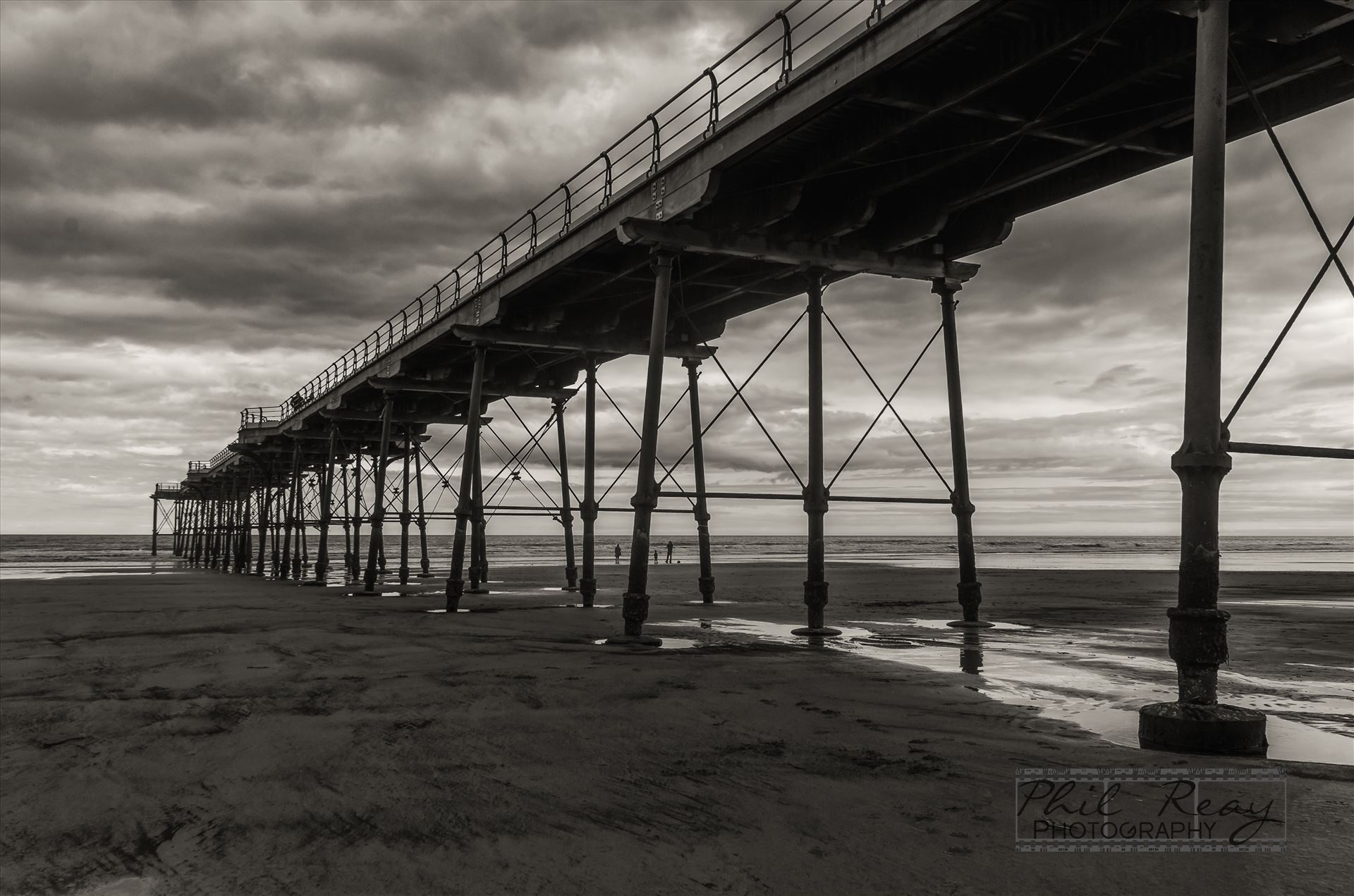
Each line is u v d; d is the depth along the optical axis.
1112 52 12.95
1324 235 8.82
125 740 9.70
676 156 17.06
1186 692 8.38
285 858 5.91
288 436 51.75
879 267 18.70
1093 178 16.30
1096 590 36.00
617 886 5.20
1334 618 22.92
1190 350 8.44
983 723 9.57
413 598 33.59
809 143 15.98
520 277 23.73
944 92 13.51
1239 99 13.41
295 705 11.52
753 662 14.62
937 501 20.05
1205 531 8.28
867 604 28.31
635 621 17.53
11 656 17.89
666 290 17.73
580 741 8.98
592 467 27.97
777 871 5.32
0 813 7.13
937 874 5.20
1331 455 8.71
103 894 5.43
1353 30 11.41
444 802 7.02
